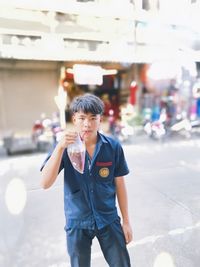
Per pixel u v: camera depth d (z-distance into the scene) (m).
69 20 3.52
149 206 3.13
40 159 5.40
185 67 6.34
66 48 3.83
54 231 2.63
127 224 1.51
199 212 2.96
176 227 2.65
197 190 3.60
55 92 8.30
